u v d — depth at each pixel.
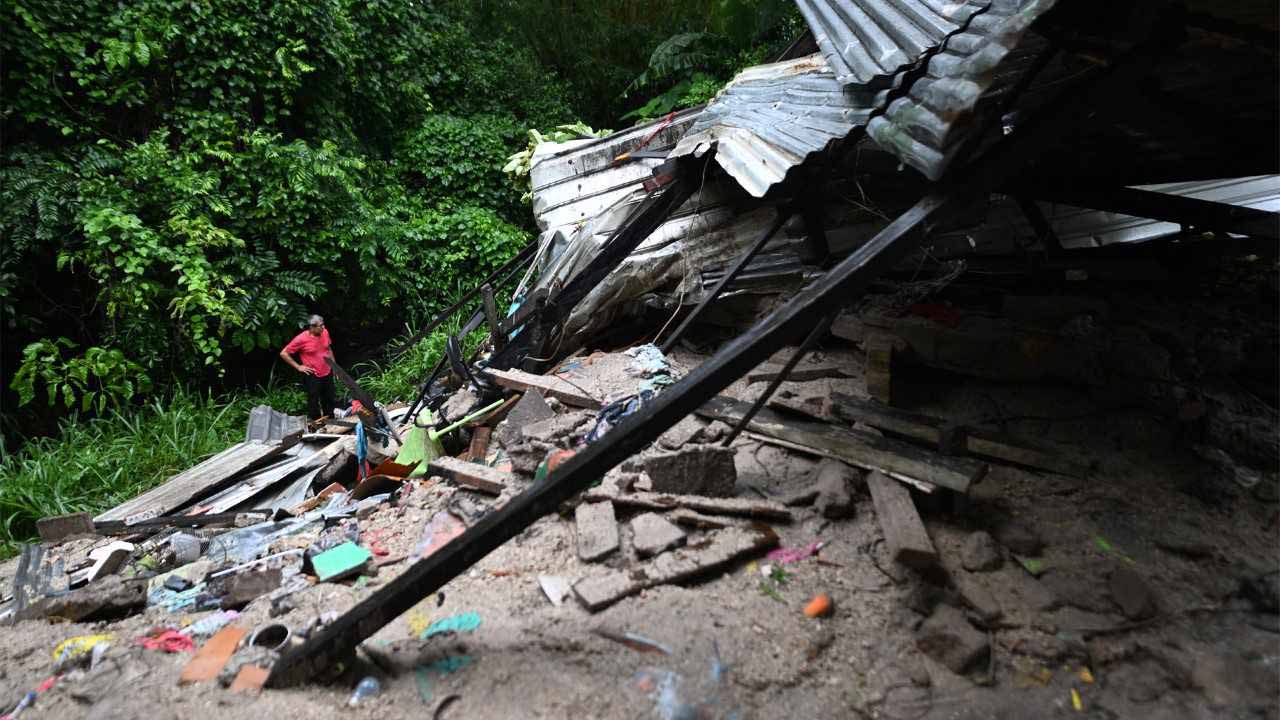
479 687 2.37
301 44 10.84
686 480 3.55
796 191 4.98
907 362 4.30
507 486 4.20
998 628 2.50
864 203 5.57
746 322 6.29
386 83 13.51
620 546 3.23
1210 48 2.54
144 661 2.78
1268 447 3.15
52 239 8.76
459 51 15.43
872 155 4.85
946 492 3.14
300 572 3.63
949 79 2.54
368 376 11.03
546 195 8.98
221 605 3.39
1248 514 2.97
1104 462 3.37
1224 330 3.73
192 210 9.47
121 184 9.12
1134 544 2.86
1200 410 3.36
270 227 10.29
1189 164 3.86
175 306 9.27
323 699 2.38
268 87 10.69
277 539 4.45
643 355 6.20
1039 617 2.53
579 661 2.46
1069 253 5.12
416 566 2.47
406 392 10.22
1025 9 2.28
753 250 5.48
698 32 15.07
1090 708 2.17
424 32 14.64
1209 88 2.94
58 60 9.09
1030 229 5.47
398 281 11.97
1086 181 4.20
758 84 6.09
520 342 6.63
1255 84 2.87
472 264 13.18
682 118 8.36
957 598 2.64
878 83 3.17
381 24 13.61
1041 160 4.20
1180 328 3.81
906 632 2.52
